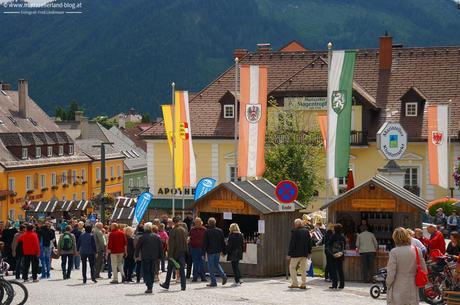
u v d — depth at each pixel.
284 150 64.12
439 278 28.12
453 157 70.31
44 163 114.56
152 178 77.88
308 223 40.94
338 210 35.16
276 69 81.00
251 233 39.47
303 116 68.06
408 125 72.62
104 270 42.38
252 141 47.09
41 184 114.00
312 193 65.19
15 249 37.44
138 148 164.38
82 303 27.77
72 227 41.72
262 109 47.00
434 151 58.09
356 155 73.25
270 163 64.31
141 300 28.47
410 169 72.00
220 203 37.38
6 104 121.75
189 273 36.66
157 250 31.03
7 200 103.81
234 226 33.66
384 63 78.31
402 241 18.97
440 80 76.31
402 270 18.80
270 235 36.88
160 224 37.59
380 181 35.75
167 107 55.69
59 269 46.06
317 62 74.12
